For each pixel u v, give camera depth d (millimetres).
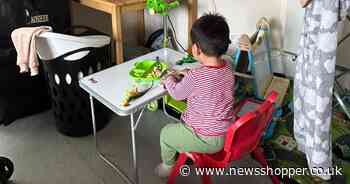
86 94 1992
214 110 1477
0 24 2016
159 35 2852
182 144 1573
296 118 1836
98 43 1922
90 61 1926
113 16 2131
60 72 1924
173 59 1858
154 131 2176
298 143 1900
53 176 1855
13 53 2049
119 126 2227
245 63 2262
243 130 1427
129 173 1866
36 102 2311
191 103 1529
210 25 1404
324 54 1487
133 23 3047
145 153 2004
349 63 2238
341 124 2082
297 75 1764
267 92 2260
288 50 2395
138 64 1787
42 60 1952
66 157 1986
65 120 2090
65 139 2127
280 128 2121
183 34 2756
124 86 1628
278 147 1991
